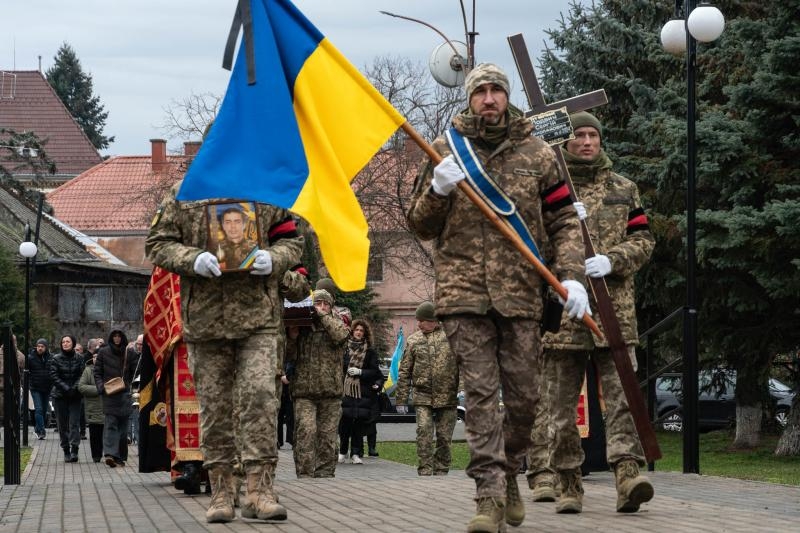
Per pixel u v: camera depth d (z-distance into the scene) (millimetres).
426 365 15266
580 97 7996
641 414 7344
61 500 9219
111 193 67188
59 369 19359
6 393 11555
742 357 18219
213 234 7480
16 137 53312
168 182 49781
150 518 7840
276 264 7449
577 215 6555
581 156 7984
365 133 7020
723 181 16719
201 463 10180
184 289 7609
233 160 7098
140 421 11023
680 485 9688
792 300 17422
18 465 11594
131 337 46344
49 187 70562
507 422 6539
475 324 6383
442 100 47219
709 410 26234
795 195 16156
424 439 15258
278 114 7109
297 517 7645
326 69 7145
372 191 45750
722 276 17422
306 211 6930
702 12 11945
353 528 6945
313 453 14094
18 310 34188
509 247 6383
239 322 7480
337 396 14250
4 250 34688
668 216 19125
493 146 6508
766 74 15844
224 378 7652
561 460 7598
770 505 7980
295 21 7219
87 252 52531
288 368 14180
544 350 7633
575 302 6316
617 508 7512
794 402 18172
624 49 23297
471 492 9297
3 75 83938
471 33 20938
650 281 19516
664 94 19672
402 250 50062
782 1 16156
